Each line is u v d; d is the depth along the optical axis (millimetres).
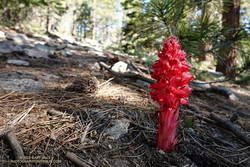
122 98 552
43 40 1441
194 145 420
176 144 390
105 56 1220
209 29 696
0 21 1607
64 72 755
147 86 705
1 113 408
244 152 439
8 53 917
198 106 650
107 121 425
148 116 480
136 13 885
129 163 351
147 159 364
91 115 436
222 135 489
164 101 351
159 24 705
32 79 620
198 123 512
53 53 1055
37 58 930
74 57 1072
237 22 1145
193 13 752
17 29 1652
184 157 383
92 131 393
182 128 443
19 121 390
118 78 750
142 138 406
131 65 982
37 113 426
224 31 710
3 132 354
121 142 386
